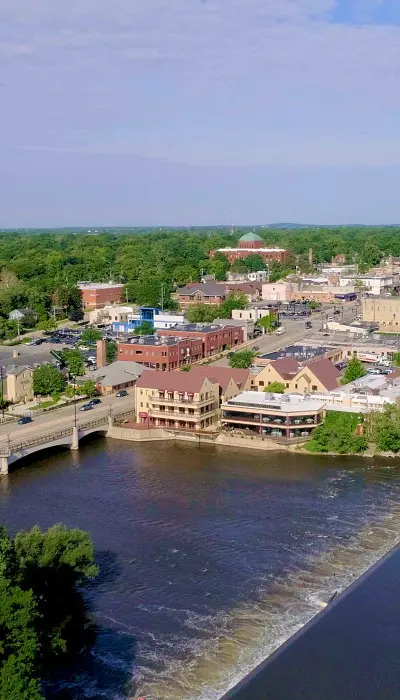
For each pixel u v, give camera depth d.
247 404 176.25
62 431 171.88
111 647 93.06
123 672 88.44
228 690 85.31
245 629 96.75
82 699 83.75
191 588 106.62
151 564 113.56
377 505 134.62
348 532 123.50
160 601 103.25
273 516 130.38
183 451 169.25
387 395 180.00
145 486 146.00
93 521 129.25
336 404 175.88
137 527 126.62
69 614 96.94
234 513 132.00
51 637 87.81
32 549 97.31
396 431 162.12
